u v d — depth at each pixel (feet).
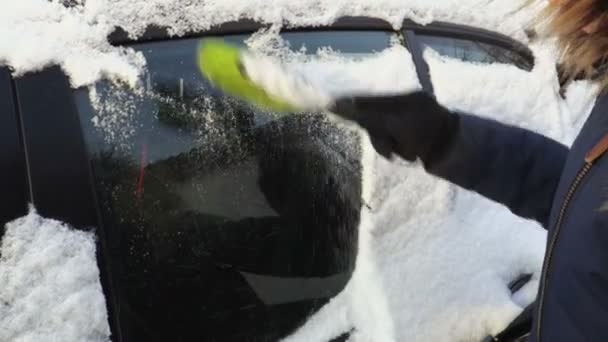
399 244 4.29
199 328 3.48
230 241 3.67
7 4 3.46
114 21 3.62
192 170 3.64
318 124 4.11
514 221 4.79
